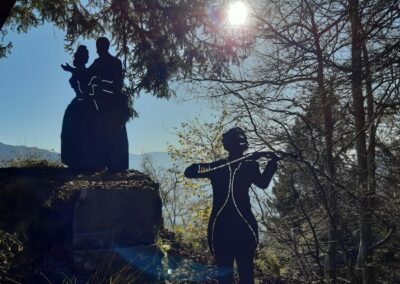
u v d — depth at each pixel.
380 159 5.87
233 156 4.96
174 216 10.99
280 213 5.17
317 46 4.93
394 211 5.48
